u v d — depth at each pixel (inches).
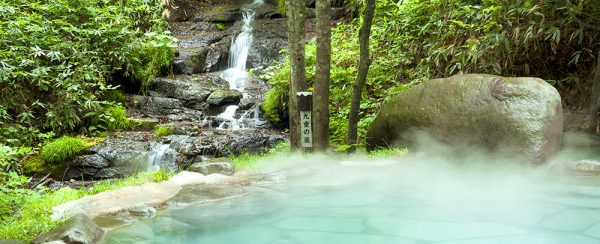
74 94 285.1
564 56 250.2
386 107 213.8
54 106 282.5
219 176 160.1
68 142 252.8
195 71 376.2
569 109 244.8
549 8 233.9
